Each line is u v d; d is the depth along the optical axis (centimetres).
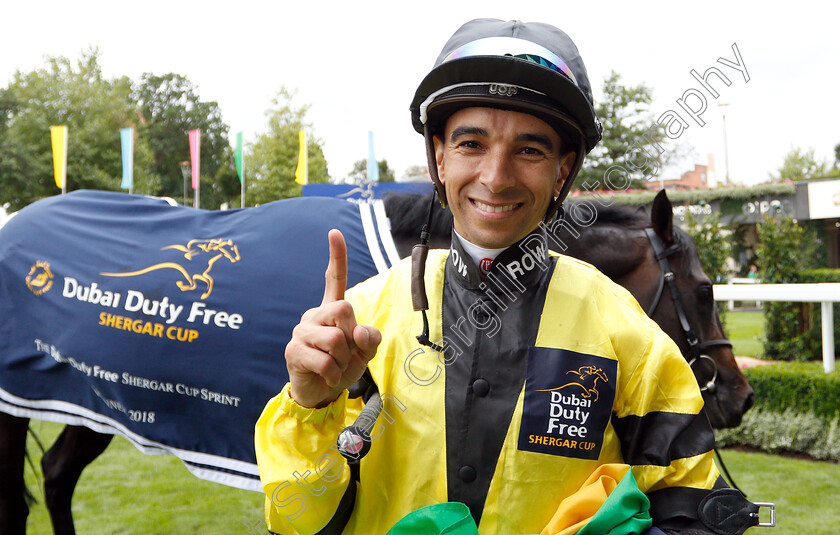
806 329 609
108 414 188
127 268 183
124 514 294
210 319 169
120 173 1830
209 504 309
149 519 288
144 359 174
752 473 320
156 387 175
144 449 183
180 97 3250
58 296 190
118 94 2025
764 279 634
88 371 183
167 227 193
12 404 199
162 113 3197
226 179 2756
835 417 346
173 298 173
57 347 188
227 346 167
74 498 316
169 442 178
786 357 612
